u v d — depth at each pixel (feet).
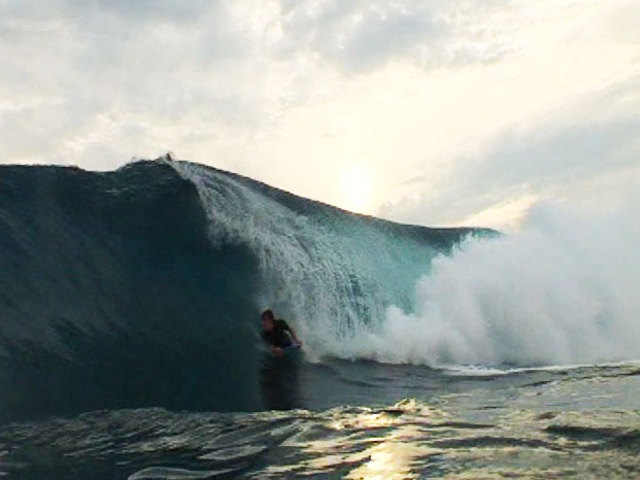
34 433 19.27
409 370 34.27
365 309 45.83
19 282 31.53
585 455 14.69
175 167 41.98
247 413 22.30
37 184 36.96
